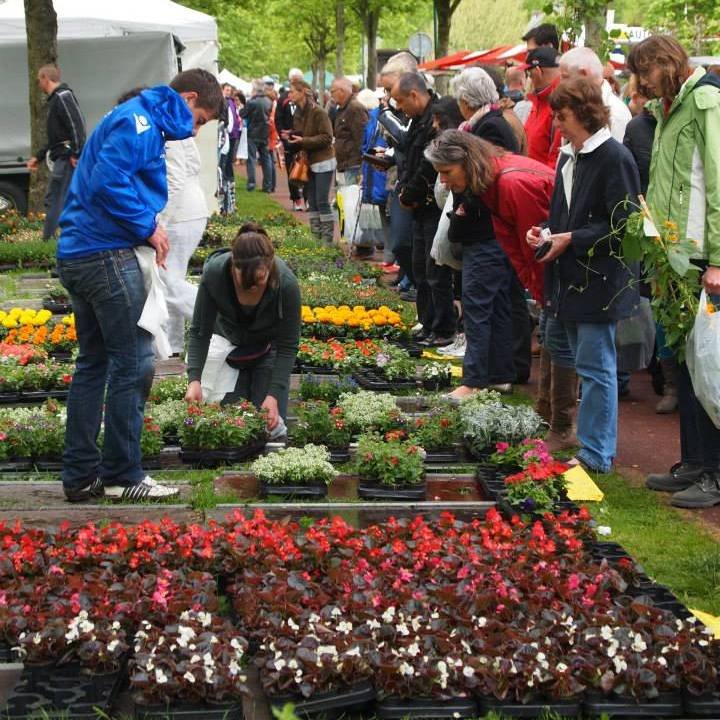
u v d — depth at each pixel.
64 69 19.88
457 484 6.88
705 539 6.12
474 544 5.34
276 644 4.23
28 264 15.61
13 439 7.11
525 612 4.64
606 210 6.79
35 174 18.88
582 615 4.54
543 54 9.46
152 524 5.56
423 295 10.85
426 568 5.07
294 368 9.58
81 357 6.36
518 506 6.23
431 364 9.46
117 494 6.43
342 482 6.88
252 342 7.62
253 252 6.84
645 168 8.12
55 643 4.37
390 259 15.38
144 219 6.03
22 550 5.10
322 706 4.11
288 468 6.54
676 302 6.42
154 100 6.14
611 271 6.86
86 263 6.05
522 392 9.16
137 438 6.42
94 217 6.04
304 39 48.94
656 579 5.58
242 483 6.77
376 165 12.87
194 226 9.69
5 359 9.25
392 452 6.71
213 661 4.09
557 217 7.09
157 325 6.22
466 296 8.62
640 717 4.16
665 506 6.68
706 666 4.25
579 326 7.05
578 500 6.72
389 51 31.00
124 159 5.97
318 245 16.58
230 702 4.06
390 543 5.34
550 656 4.23
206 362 7.66
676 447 7.86
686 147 6.68
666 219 6.78
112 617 4.47
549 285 7.19
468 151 7.68
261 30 57.09
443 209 9.61
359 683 4.18
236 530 5.35
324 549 5.12
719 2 20.77
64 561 5.07
